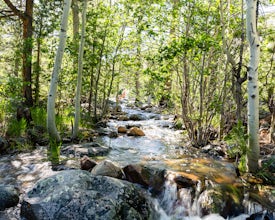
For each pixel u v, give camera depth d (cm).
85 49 1212
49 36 1310
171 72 1036
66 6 821
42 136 923
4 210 468
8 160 714
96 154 790
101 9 1209
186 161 716
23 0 1622
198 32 900
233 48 924
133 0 1033
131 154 819
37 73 1352
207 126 922
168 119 1627
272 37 959
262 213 479
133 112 1998
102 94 1623
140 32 984
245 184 554
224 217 482
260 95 1069
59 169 644
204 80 932
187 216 502
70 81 1243
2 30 1753
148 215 486
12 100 989
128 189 488
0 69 1750
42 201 436
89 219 412
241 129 686
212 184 538
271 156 668
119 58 1272
